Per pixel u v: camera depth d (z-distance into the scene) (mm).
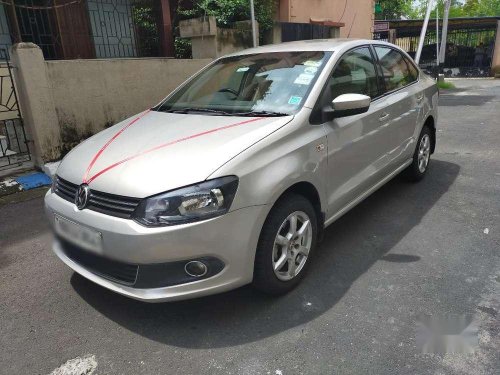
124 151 2811
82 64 5953
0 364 2469
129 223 2404
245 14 9398
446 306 2812
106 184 2549
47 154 5730
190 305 2908
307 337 2576
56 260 3623
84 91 6043
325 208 3225
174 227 2357
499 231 3824
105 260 2596
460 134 7648
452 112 10195
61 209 2750
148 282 2463
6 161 6082
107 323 2773
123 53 9125
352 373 2301
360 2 15398
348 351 2453
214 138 2768
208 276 2496
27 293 3146
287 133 2854
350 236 3799
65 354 2523
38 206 4836
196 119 3199
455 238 3717
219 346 2527
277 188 2654
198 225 2377
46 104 5625
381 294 2957
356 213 4277
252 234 2566
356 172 3584
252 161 2594
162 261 2402
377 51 4211
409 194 4738
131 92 6633
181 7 9773
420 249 3549
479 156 6176
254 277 2771
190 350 2508
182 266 2443
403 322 2674
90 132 6207
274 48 3967
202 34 8078
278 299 2936
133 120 3553
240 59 3963
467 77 23641
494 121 8781
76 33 8383
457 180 5168
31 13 7816
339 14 14414
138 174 2516
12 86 5723
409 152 4633
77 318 2836
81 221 2588
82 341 2623
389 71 4312
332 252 3531
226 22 9250
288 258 2904
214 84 3797
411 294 2947
